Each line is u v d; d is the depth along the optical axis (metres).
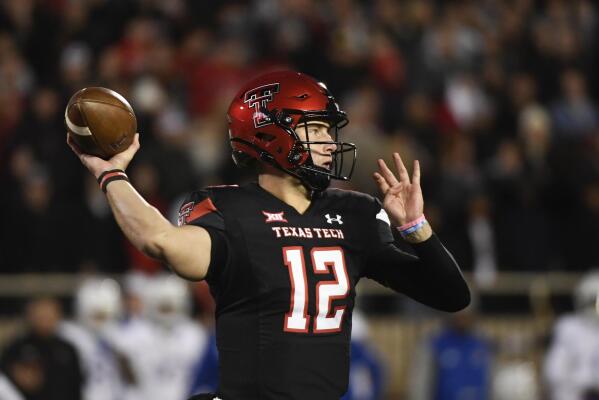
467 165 38.72
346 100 42.47
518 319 35.94
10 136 37.31
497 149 41.31
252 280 11.80
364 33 45.22
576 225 38.34
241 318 11.85
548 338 32.59
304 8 45.31
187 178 36.19
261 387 11.70
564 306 36.41
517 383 31.73
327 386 11.84
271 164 12.32
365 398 28.98
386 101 42.12
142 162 35.91
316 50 43.94
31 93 39.88
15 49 41.47
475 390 30.47
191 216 11.95
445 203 36.78
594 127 44.56
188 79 41.72
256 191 12.33
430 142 41.03
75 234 34.62
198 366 26.70
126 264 34.56
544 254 37.47
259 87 12.51
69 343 27.69
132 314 29.97
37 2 42.75
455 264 12.59
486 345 30.97
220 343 12.02
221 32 45.12
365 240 12.46
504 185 38.31
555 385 30.16
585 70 48.38
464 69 45.56
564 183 38.84
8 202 34.75
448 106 43.12
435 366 30.52
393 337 34.97
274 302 11.79
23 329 33.03
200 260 11.53
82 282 33.84
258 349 11.74
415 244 12.44
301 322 11.82
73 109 11.68
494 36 47.94
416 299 12.93
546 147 40.72
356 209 12.59
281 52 43.78
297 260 11.95
